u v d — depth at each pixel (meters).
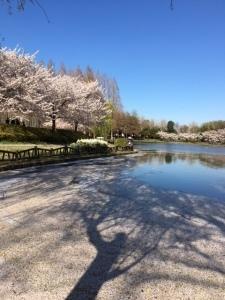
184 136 95.31
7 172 14.02
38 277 4.12
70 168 16.94
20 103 31.72
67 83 43.72
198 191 11.20
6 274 4.19
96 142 28.98
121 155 30.39
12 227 6.15
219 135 87.81
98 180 12.72
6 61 30.67
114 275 4.27
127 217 7.19
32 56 33.47
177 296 3.77
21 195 9.12
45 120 40.56
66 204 8.20
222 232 6.34
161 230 6.32
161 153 37.22
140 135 90.56
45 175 13.56
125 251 5.13
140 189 10.97
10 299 3.60
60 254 4.89
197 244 5.59
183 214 7.68
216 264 4.74
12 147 26.20
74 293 3.77
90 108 46.97
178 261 4.81
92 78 61.34
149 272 4.39
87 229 6.20
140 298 3.70
